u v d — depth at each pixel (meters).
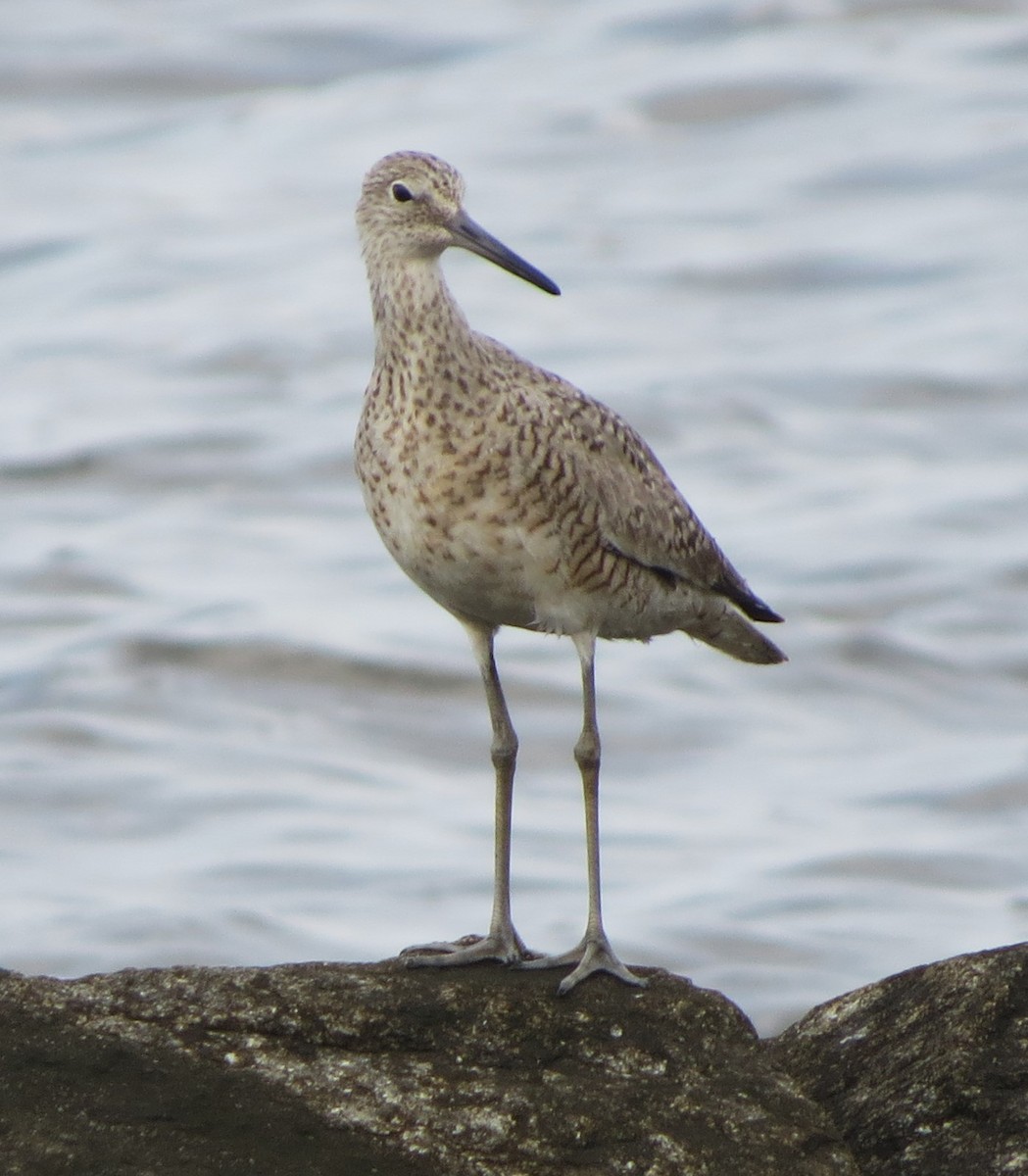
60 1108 8.16
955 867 19.06
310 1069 8.43
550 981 9.08
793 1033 9.33
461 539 9.65
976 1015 8.91
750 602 10.98
